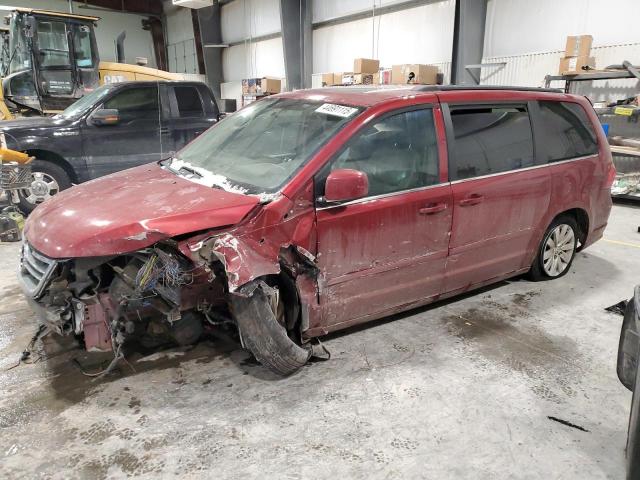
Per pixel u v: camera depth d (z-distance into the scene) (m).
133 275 2.42
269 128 3.19
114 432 2.29
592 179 4.04
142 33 21.22
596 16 7.91
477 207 3.24
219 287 2.60
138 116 6.81
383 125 2.87
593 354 3.05
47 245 2.36
